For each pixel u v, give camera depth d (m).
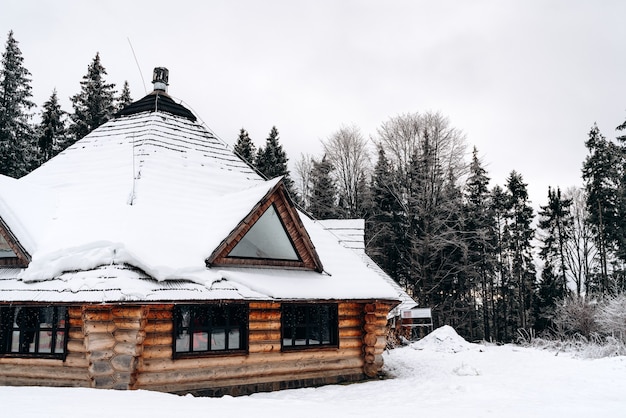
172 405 6.60
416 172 34.41
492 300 39.78
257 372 10.74
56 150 30.86
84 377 9.36
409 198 34.78
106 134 14.69
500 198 43.16
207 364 10.12
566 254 42.75
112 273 9.23
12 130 26.19
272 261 11.74
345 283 12.51
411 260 34.00
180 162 13.56
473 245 36.97
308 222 14.82
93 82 30.97
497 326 39.66
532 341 26.97
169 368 9.65
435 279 34.62
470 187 39.12
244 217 11.09
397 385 11.27
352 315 12.67
